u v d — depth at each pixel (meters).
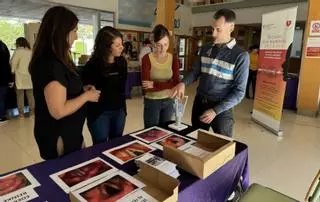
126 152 1.44
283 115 5.36
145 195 1.04
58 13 1.28
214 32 1.94
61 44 1.28
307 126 4.60
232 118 2.05
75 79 1.41
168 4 6.84
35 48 1.31
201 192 1.22
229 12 1.89
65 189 1.08
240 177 1.62
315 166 2.96
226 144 1.40
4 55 4.10
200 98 2.13
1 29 10.79
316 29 5.04
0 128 3.93
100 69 1.89
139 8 8.65
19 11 9.30
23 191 1.06
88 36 9.33
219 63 1.95
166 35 2.17
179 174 1.23
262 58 4.41
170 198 0.99
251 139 3.81
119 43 1.88
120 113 2.08
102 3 7.61
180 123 1.94
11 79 4.28
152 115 2.28
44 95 1.29
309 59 5.21
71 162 1.32
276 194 1.58
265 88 4.34
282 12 3.84
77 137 1.51
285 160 3.11
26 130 3.86
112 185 1.10
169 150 1.31
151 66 2.22
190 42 11.10
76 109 1.38
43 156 1.45
